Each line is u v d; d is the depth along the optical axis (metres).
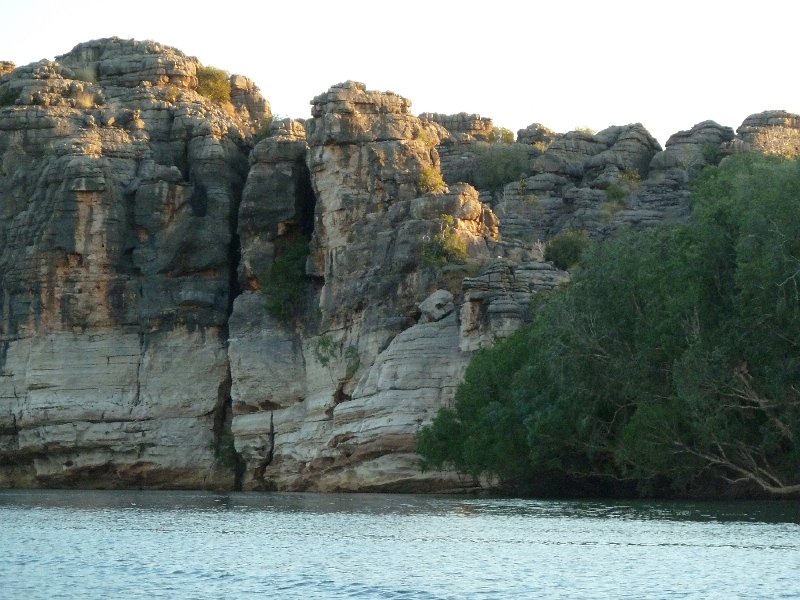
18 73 142.50
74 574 49.12
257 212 128.38
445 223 114.56
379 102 124.00
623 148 151.00
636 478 85.31
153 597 44.00
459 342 105.88
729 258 78.00
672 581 45.47
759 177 79.62
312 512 79.06
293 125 137.25
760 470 78.19
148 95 141.12
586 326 83.06
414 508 81.06
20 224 132.00
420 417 105.00
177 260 131.25
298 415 121.38
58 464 130.00
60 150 132.12
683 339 77.44
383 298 114.56
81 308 129.88
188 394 128.88
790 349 74.44
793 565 48.50
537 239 139.25
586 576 46.84
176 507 87.25
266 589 45.25
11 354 131.00
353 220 120.62
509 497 94.12
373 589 44.84
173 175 132.62
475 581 46.22
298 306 125.00
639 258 83.44
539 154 161.75
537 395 87.50
